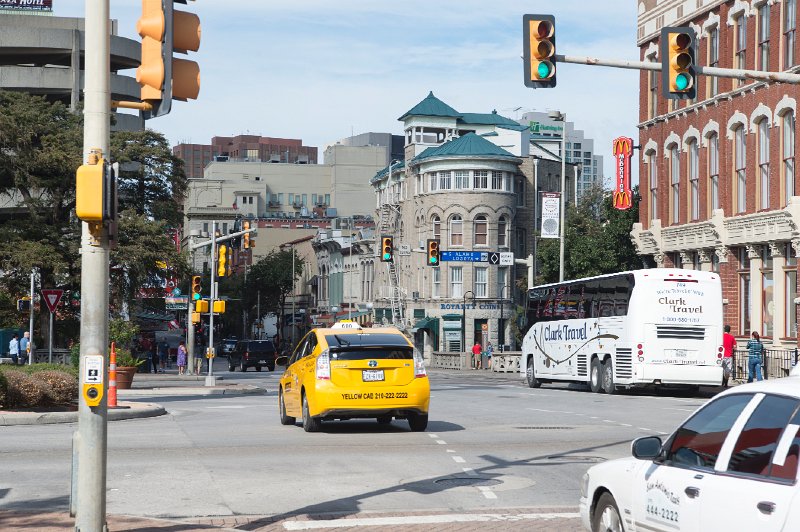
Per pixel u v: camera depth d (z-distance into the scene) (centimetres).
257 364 7594
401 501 1294
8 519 1102
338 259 11738
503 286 8925
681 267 5134
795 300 3969
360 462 1645
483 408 2858
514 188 9069
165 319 8731
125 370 3919
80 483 931
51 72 8375
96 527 930
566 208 7238
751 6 4475
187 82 928
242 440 1980
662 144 5278
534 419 2456
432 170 8975
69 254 5369
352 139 18412
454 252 5503
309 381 2091
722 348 3591
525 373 4606
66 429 2200
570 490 1373
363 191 17225
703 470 723
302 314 12606
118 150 5841
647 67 1842
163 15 912
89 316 930
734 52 4625
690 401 3228
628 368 3600
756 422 693
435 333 8819
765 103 4366
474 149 8838
